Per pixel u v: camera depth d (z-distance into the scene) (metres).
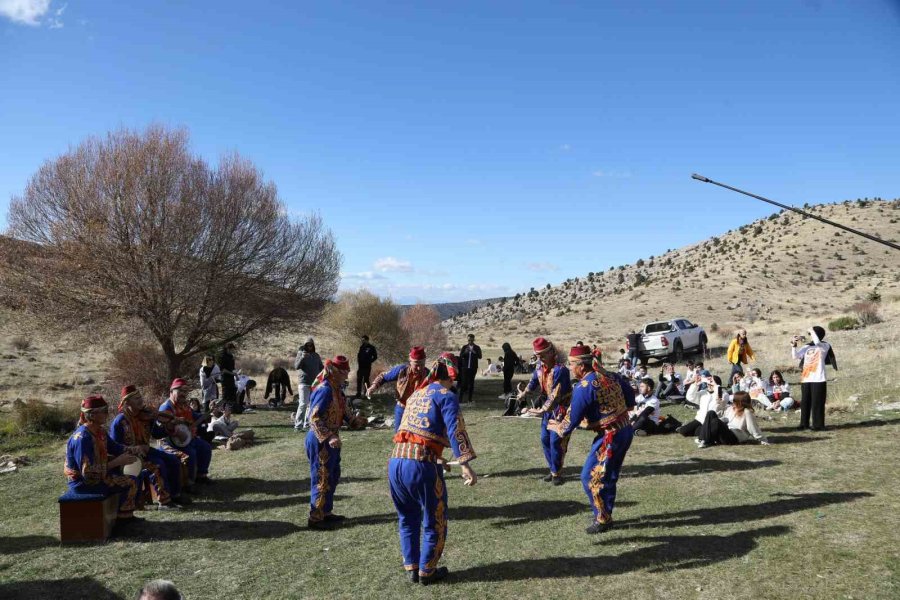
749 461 8.14
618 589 4.58
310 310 20.80
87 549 6.01
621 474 7.96
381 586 4.92
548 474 8.30
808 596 4.25
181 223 17.47
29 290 17.33
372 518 6.79
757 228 123.38
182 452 8.04
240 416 15.77
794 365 21.12
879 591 4.23
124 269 17.17
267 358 38.78
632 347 24.11
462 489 7.77
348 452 10.63
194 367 20.70
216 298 18.36
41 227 17.70
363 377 18.61
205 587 5.05
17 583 5.20
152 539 6.29
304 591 4.91
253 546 6.01
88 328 17.70
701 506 6.33
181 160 18.05
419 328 38.44
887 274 85.56
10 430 14.02
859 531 5.30
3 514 7.66
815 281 87.94
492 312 132.62
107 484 6.51
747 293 83.69
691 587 4.52
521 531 6.04
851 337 25.66
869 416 10.48
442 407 4.95
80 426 6.46
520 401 14.27
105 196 17.30
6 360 29.55
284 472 9.25
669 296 87.44
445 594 4.70
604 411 5.80
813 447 8.62
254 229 18.97
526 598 4.55
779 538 5.28
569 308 95.69
